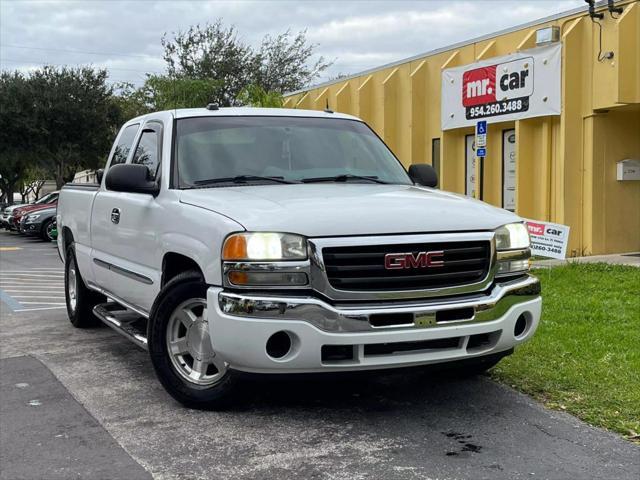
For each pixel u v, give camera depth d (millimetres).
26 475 3908
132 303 5988
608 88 12180
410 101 16906
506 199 15031
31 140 35500
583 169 12922
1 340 7504
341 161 5707
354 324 4066
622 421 4500
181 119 5742
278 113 6059
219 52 37438
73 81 36000
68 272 8258
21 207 28625
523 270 4766
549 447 4141
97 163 38062
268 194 4797
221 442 4301
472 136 15859
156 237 5207
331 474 3811
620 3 12047
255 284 4152
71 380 5781
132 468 3963
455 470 3834
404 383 5422
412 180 5941
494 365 5402
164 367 4867
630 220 13117
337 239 4145
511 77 13844
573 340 6312
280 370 4148
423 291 4250
